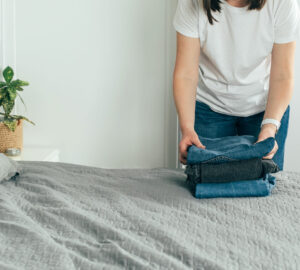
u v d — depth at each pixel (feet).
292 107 8.30
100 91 8.68
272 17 5.41
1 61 8.50
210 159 4.68
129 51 8.54
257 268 3.23
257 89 6.12
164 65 8.54
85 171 5.53
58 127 8.81
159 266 3.25
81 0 8.39
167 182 5.10
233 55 5.72
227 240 3.67
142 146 8.86
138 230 3.88
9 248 3.51
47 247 3.50
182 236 3.75
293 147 8.46
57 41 8.52
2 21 8.45
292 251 3.47
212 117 6.46
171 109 8.68
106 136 8.84
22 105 8.74
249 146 4.72
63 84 8.66
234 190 4.62
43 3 8.41
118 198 4.61
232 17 5.47
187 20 5.60
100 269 3.23
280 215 4.16
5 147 7.57
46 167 5.65
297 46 8.05
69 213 4.16
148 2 8.35
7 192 4.75
